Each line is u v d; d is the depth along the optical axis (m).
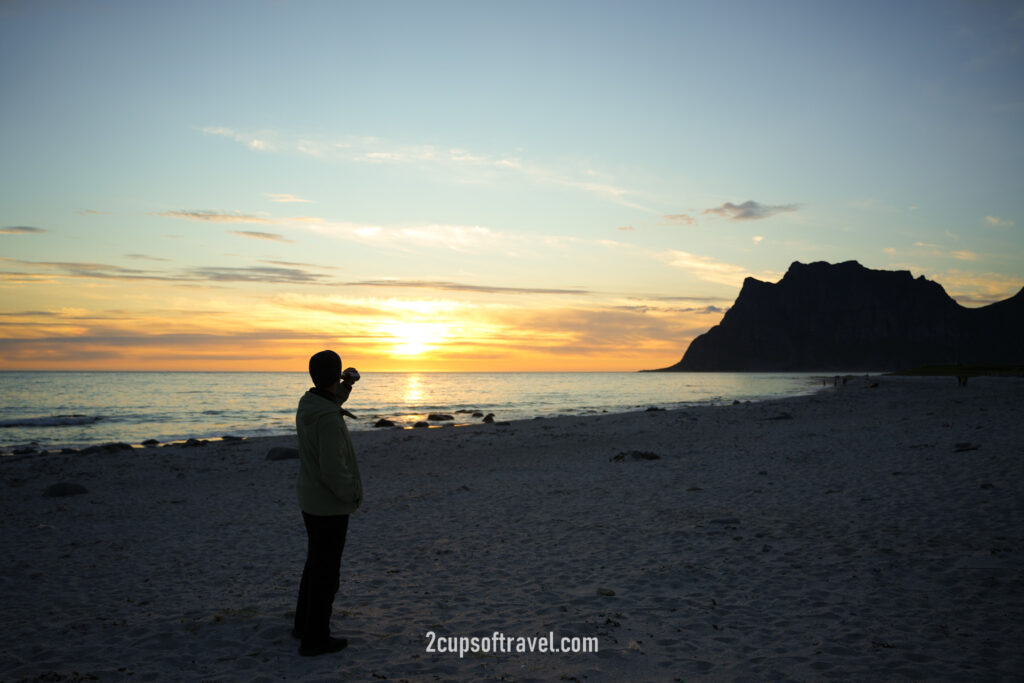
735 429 22.72
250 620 4.92
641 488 11.11
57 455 19.55
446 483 13.26
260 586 6.12
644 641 4.39
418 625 4.84
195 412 42.94
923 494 8.78
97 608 5.48
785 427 22.19
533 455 17.80
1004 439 13.14
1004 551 6.03
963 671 3.69
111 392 71.81
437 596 5.64
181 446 22.27
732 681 3.68
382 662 4.06
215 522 9.73
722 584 5.68
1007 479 9.12
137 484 14.02
